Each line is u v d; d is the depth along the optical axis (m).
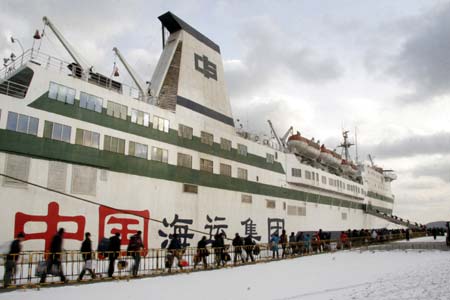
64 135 22.20
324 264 23.03
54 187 21.17
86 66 25.53
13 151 19.73
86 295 12.38
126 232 24.50
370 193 70.62
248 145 38.44
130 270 17.80
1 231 18.66
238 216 35.06
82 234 22.00
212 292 13.19
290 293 12.96
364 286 14.17
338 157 58.44
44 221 20.39
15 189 19.50
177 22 33.03
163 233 27.05
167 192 27.97
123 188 24.91
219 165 33.84
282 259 26.52
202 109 33.34
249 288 14.02
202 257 21.61
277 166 42.75
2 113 19.66
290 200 43.88
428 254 28.03
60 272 14.81
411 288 13.33
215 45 37.56
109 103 25.25
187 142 30.77
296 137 48.88
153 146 27.64
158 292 13.12
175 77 31.66
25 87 22.73
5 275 13.62
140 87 29.38
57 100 22.23
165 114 29.27
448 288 13.03
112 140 24.89
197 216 30.34
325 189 51.22
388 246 37.25
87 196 22.70
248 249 24.45
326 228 51.12
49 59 22.91
